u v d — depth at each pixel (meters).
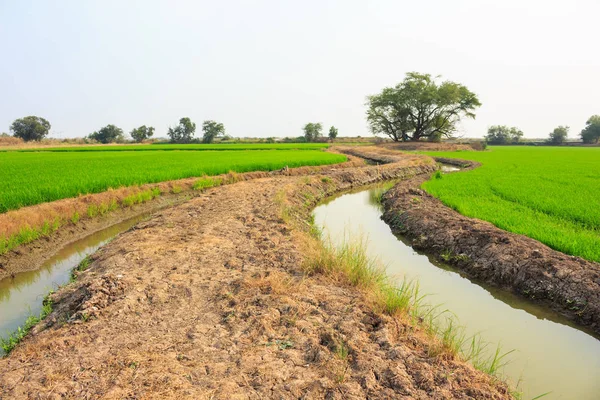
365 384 4.16
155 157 33.28
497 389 4.30
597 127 104.44
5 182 15.41
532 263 7.91
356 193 21.28
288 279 6.91
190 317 5.68
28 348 4.82
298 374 4.32
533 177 22.25
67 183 15.07
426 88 66.25
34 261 9.41
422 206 13.57
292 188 17.03
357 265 7.00
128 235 10.21
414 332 5.32
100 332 5.18
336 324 5.38
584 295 6.77
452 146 63.53
